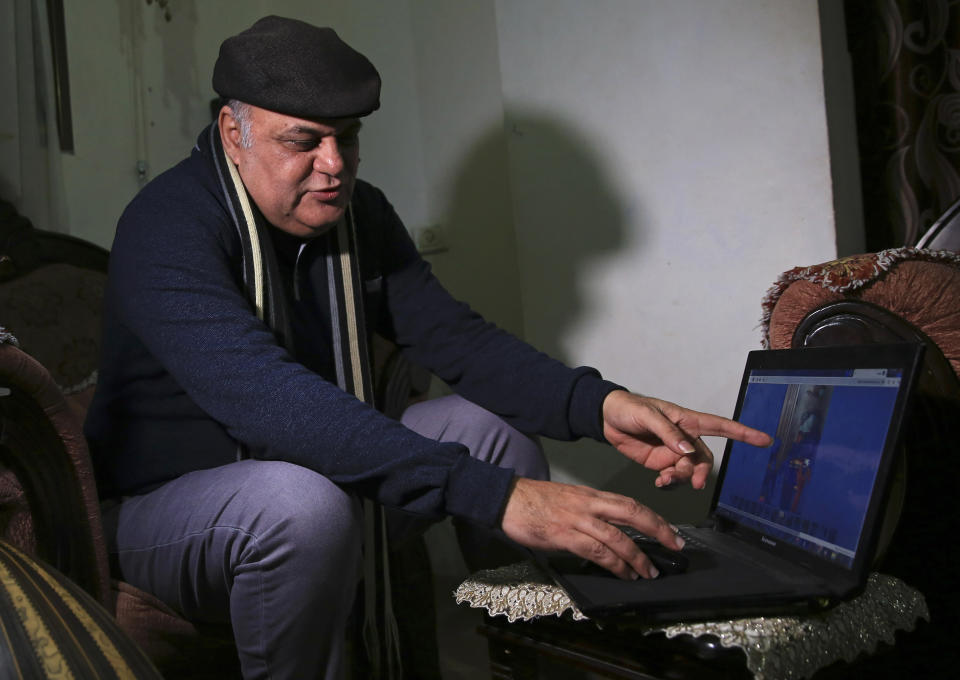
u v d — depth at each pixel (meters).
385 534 1.09
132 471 1.00
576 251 1.75
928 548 1.07
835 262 1.15
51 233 1.38
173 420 1.00
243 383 0.84
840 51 1.66
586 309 1.74
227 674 1.03
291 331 1.05
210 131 1.08
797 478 0.83
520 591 0.82
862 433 0.75
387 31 2.38
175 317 0.88
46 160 1.67
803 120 1.49
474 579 0.90
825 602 0.70
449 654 1.54
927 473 1.06
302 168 0.97
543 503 0.76
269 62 0.92
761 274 1.54
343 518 0.84
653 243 1.65
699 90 1.58
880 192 1.76
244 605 0.85
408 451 0.80
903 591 0.83
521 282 1.82
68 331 1.33
